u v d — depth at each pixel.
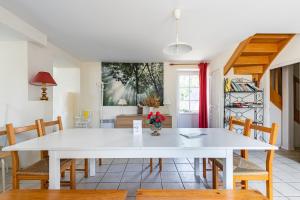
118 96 5.32
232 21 2.74
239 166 1.90
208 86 5.32
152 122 2.17
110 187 2.46
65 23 2.84
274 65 4.08
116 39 3.52
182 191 1.34
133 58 4.92
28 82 3.13
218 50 4.22
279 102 4.64
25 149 1.58
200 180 2.67
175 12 2.41
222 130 2.51
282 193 2.29
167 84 5.38
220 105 4.45
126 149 1.60
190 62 5.34
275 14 2.52
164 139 1.92
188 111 5.52
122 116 4.83
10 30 2.63
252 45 3.87
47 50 3.66
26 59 3.11
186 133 2.27
